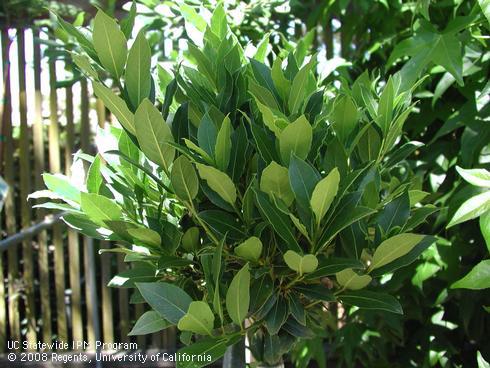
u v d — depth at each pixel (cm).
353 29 169
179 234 71
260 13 162
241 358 81
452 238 141
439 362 156
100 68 77
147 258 75
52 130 197
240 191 76
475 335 144
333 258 68
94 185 76
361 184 68
